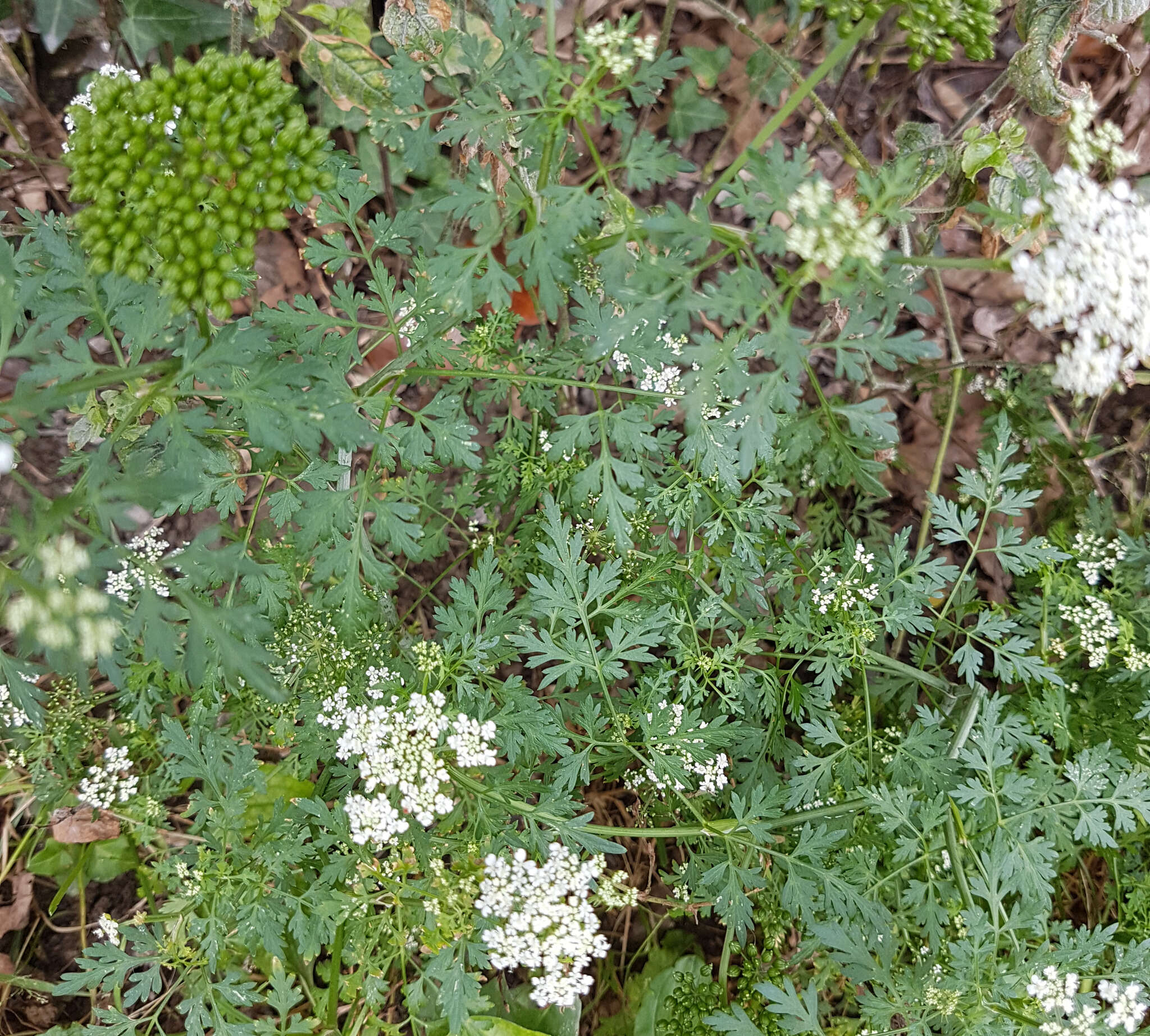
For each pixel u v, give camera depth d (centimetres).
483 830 31
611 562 33
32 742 35
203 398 32
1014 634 40
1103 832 33
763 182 26
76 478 41
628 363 34
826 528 42
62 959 39
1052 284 26
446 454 32
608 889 31
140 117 26
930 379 45
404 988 34
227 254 25
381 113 29
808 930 33
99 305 27
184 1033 40
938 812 33
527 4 43
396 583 32
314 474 32
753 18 44
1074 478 43
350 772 33
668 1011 38
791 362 26
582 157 46
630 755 34
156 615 26
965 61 47
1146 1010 34
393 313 33
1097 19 34
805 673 45
